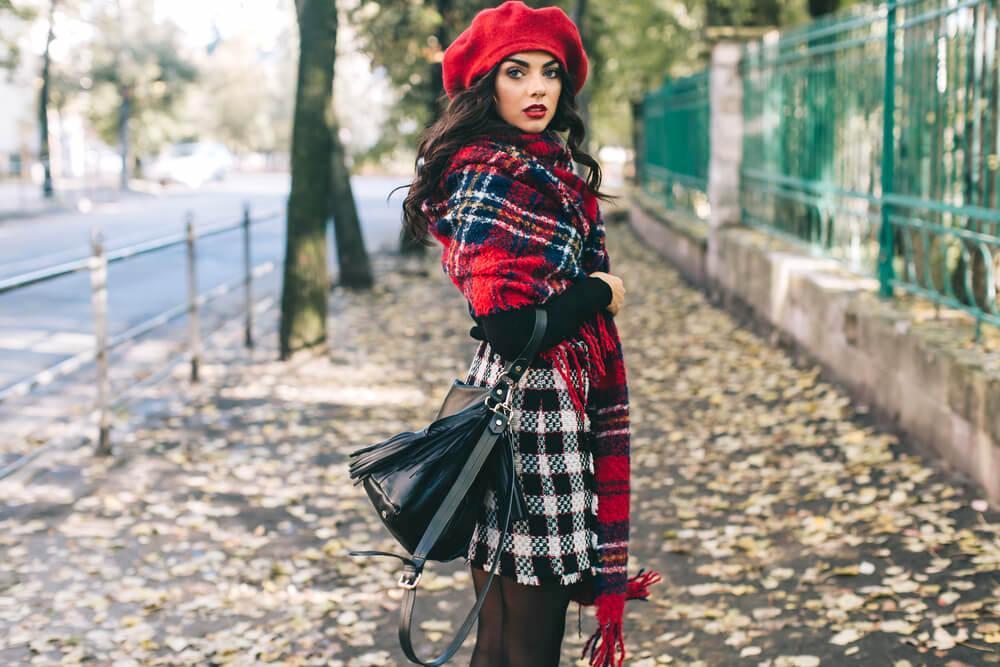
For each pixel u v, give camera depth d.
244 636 4.01
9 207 27.70
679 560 4.60
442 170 2.43
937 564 4.20
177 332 10.40
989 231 5.68
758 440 6.18
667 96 15.99
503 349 2.30
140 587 4.42
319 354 9.02
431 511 2.33
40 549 4.80
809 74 8.76
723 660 3.68
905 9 6.45
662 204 16.98
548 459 2.38
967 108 5.64
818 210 8.66
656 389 7.64
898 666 3.49
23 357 9.00
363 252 13.12
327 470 6.00
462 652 3.89
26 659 3.81
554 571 2.39
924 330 5.70
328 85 8.73
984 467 4.80
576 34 2.47
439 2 14.81
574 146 2.55
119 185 41.50
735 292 10.20
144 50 44.22
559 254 2.31
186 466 6.04
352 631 4.05
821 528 4.73
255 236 19.58
